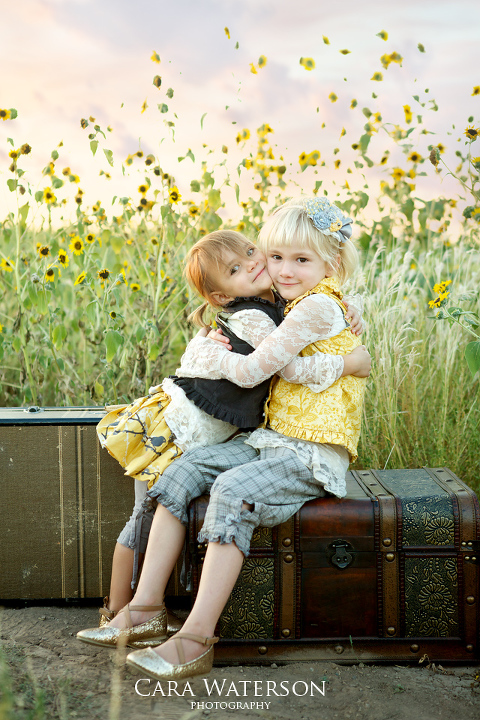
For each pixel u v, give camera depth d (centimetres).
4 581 211
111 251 329
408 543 176
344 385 186
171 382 195
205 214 318
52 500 210
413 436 282
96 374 327
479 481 268
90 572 212
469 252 308
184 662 154
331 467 179
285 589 176
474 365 240
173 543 173
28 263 321
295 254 186
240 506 163
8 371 347
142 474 185
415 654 177
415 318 310
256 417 184
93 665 174
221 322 191
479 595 176
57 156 308
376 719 151
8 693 138
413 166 335
